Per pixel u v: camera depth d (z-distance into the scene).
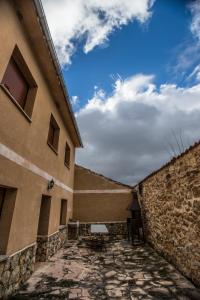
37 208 4.99
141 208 9.31
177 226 4.72
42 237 5.82
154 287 3.75
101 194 11.16
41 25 4.11
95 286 3.85
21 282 3.87
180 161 4.50
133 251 6.88
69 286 3.85
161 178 5.98
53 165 6.67
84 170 11.68
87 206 10.95
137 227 9.65
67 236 9.09
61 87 6.16
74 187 11.31
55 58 5.01
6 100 3.42
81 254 6.54
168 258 5.39
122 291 3.61
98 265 5.29
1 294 3.11
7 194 3.80
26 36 4.30
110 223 10.59
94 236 10.12
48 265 5.23
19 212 3.92
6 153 3.42
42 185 5.43
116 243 8.43
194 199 3.85
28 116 4.35
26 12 3.90
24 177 4.20
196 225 3.77
